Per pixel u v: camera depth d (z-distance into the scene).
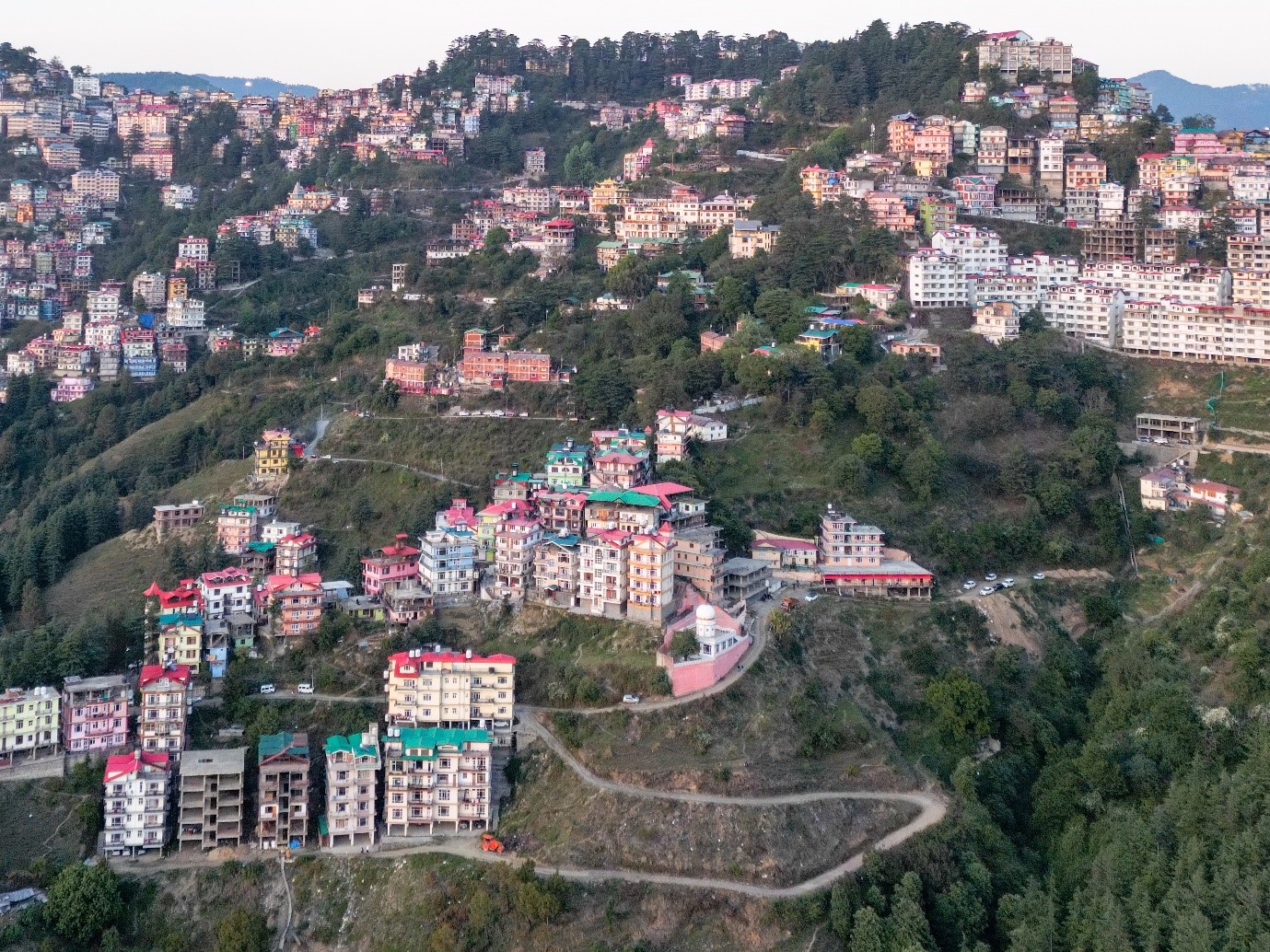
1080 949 182.62
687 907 193.00
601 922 191.88
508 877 195.88
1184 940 174.25
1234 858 183.12
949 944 192.00
